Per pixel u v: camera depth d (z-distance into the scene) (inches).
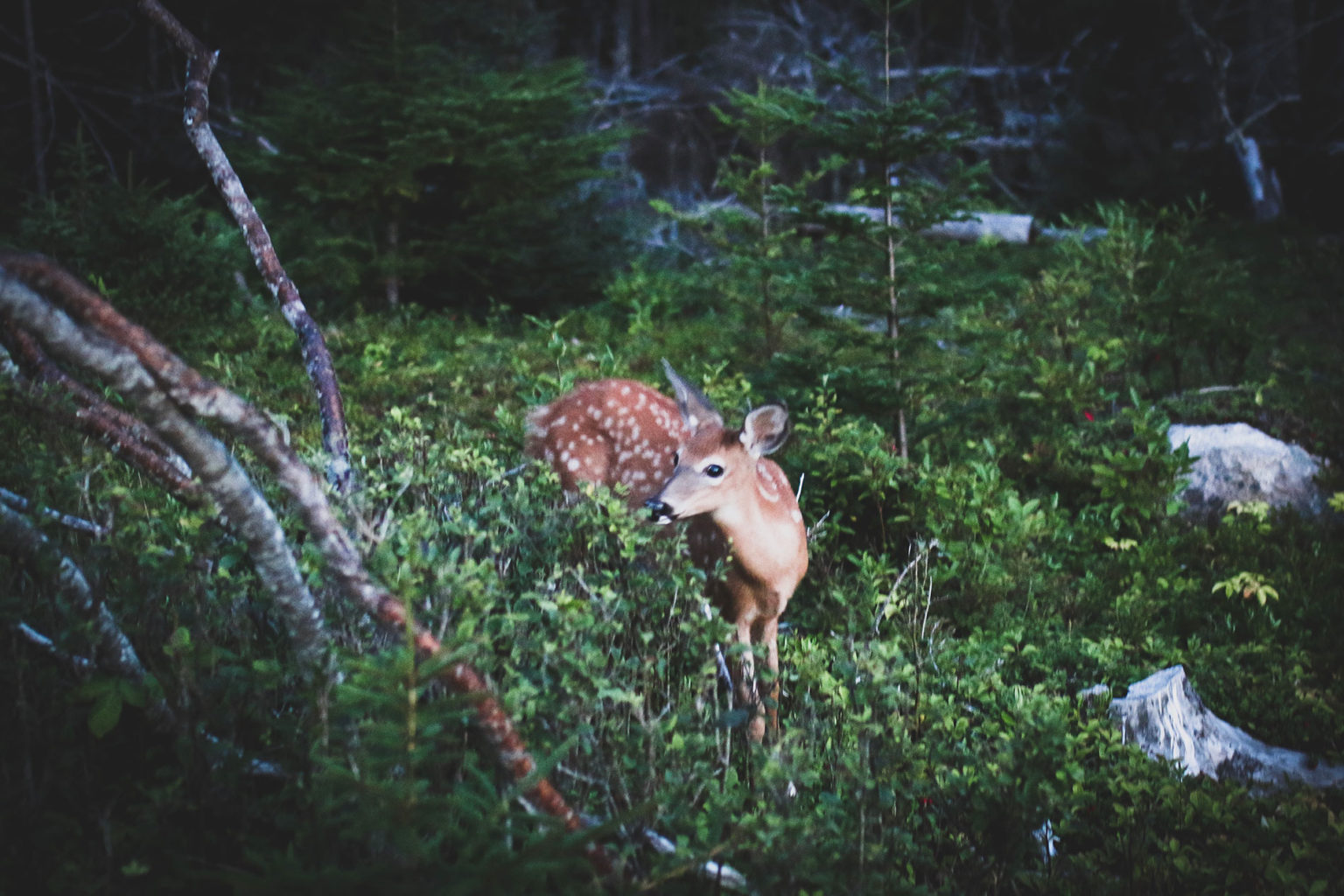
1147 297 379.2
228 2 634.8
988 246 398.9
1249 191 719.1
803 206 277.3
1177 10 821.9
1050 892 147.8
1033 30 932.6
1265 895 145.6
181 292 339.9
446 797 100.1
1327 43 829.2
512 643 136.3
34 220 347.6
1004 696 184.7
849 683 148.4
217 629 139.6
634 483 209.6
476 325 426.0
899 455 286.0
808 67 842.8
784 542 183.9
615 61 874.8
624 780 125.6
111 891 107.4
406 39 424.5
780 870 116.6
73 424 149.3
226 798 120.3
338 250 413.4
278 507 172.7
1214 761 187.5
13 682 123.6
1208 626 236.1
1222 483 290.8
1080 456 303.1
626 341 394.3
